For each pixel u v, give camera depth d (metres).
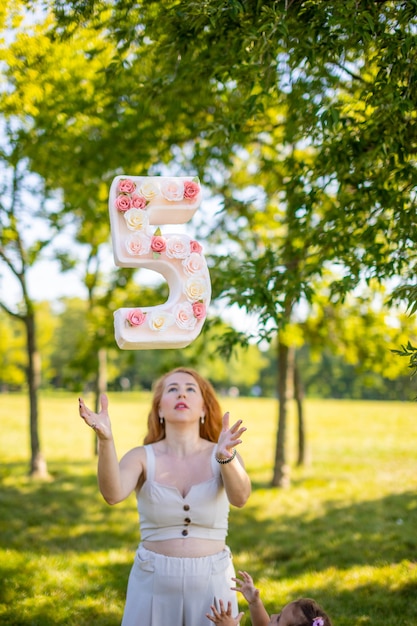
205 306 3.49
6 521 9.63
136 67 6.32
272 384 73.94
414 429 24.70
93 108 7.00
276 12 4.00
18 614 5.82
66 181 8.43
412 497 10.82
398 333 11.62
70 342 47.47
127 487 3.54
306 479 13.30
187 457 3.76
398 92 4.11
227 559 3.68
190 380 3.88
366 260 4.98
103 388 15.41
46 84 6.44
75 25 5.50
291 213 5.57
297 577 7.01
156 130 7.35
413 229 4.69
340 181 5.08
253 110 4.51
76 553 7.99
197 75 5.19
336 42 4.21
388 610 5.80
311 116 4.81
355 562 7.32
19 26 5.50
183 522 3.59
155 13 5.26
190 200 3.54
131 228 3.40
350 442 20.70
